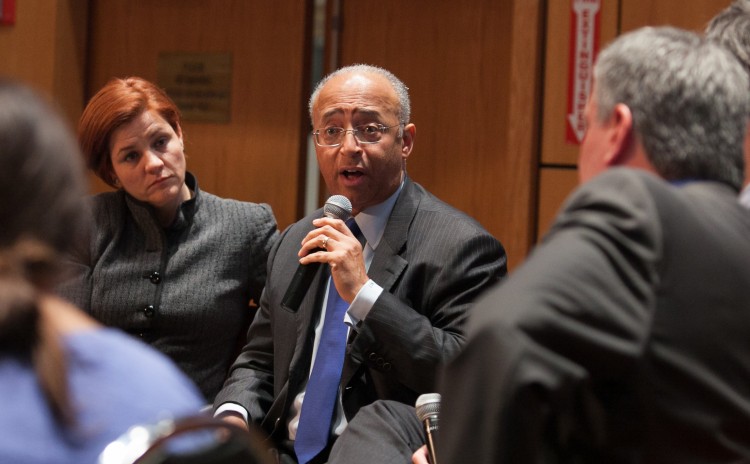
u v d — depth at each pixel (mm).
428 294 5227
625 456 2293
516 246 8320
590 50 8219
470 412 2262
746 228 2512
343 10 9469
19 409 1641
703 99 2619
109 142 6016
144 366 1810
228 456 1724
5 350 1685
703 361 2312
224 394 5609
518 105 8297
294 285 5066
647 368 2258
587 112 2846
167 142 6027
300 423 5191
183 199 6262
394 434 4500
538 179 8352
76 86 9609
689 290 2328
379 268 5285
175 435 1675
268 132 9453
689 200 2473
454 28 9078
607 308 2236
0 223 1699
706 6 8008
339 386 5227
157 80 9688
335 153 5531
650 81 2650
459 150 9070
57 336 1693
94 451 1647
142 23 9695
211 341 6074
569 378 2203
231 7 9516
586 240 2340
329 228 5016
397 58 9297
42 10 9352
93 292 6016
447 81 9117
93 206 6203
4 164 1698
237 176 9531
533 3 8234
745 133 2732
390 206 5559
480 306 2350
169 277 6047
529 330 2215
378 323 4902
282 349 5512
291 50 9383
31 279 1713
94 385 1720
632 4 8141
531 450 2201
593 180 2504
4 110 1729
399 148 5562
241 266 6203
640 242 2326
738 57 3703
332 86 5598
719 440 2322
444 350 4930
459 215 5477
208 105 9594
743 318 2365
